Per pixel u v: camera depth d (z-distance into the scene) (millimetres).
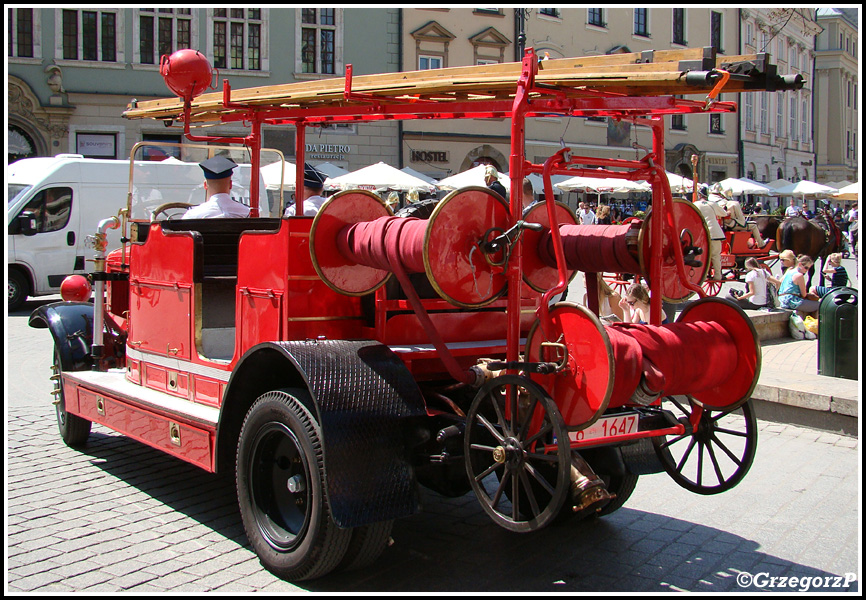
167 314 5195
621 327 3760
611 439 3701
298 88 4715
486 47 31344
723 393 4047
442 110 4469
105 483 5449
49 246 14852
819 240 18375
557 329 3547
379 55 29797
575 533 4652
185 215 6410
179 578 3924
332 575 3990
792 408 7242
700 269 4301
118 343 6355
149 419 5000
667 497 5355
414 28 30125
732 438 6879
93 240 6184
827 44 57281
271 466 4125
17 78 25500
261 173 7453
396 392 3824
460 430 3865
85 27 26328
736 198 41500
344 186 18656
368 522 3562
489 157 31266
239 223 5660
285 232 4184
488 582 3928
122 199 15578
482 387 3691
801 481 5699
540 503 4598
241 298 4543
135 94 26828
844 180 58625
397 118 4777
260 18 28156
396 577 3973
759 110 44500
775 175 47250
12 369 9516
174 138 27578
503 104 4105
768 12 42125
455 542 4477
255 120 5805
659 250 3980
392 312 4320
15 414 7441
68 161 15141
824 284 17688
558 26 32812
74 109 26312
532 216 4438
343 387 3746
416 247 3523
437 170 30688
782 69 46125
